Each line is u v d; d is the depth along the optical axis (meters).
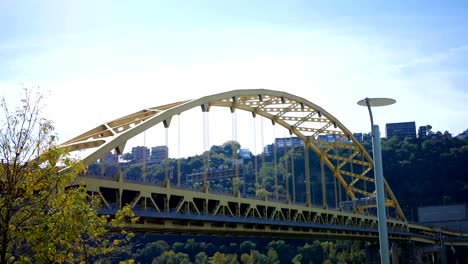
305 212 108.06
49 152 29.12
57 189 28.97
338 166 142.38
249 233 86.44
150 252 171.12
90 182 53.88
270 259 181.50
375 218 139.25
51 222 27.53
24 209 27.88
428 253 195.62
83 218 29.11
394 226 161.50
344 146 136.88
